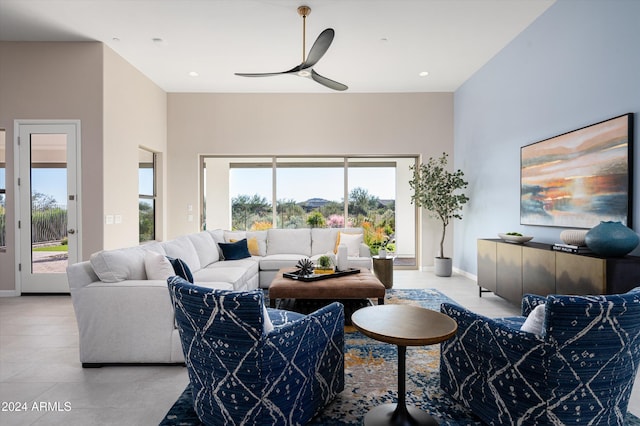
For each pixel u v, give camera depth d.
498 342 1.49
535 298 1.98
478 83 4.99
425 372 2.18
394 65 4.80
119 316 2.25
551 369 1.30
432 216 5.67
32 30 3.85
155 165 5.83
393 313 1.78
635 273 2.28
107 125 4.21
